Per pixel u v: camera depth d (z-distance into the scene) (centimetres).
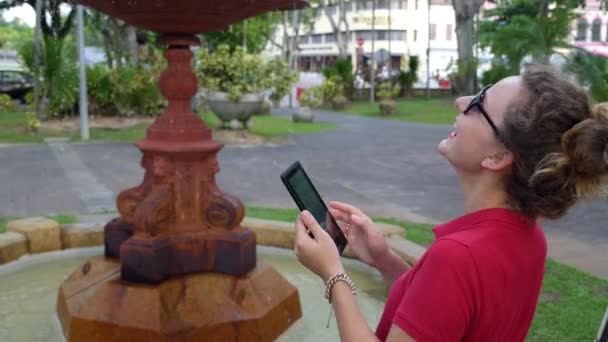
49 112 1823
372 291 480
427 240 593
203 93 1608
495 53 2255
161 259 360
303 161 1233
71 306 367
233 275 378
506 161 141
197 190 379
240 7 341
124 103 1945
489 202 146
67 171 1038
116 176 1001
